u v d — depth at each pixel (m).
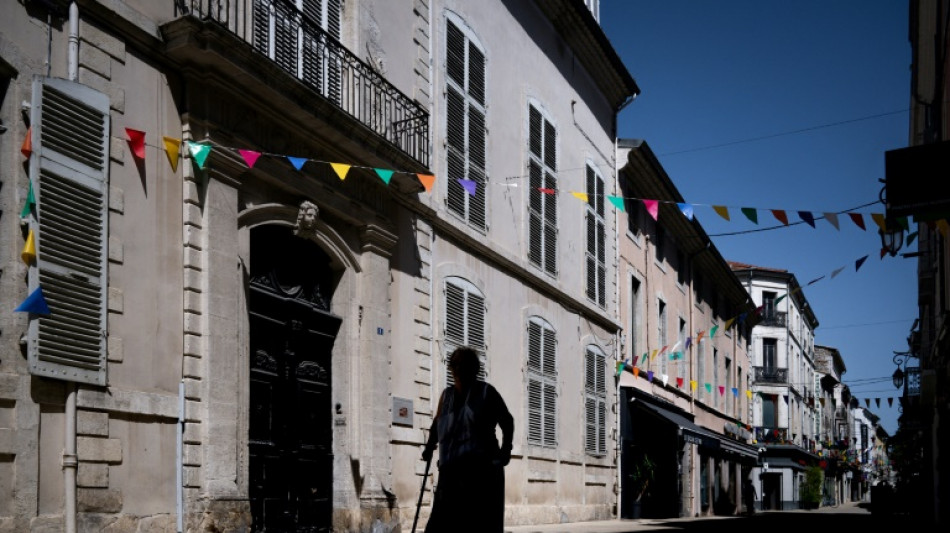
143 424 7.99
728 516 30.91
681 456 28.47
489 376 15.41
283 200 10.30
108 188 7.75
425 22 13.88
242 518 8.88
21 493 6.72
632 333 25.05
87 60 7.66
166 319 8.38
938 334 17.61
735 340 40.94
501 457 6.10
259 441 9.87
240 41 8.72
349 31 11.76
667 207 27.45
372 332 11.67
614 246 22.97
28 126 7.05
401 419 12.40
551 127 19.06
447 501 5.99
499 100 16.58
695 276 33.16
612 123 23.67
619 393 22.81
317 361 11.19
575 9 19.41
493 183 16.06
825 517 29.58
